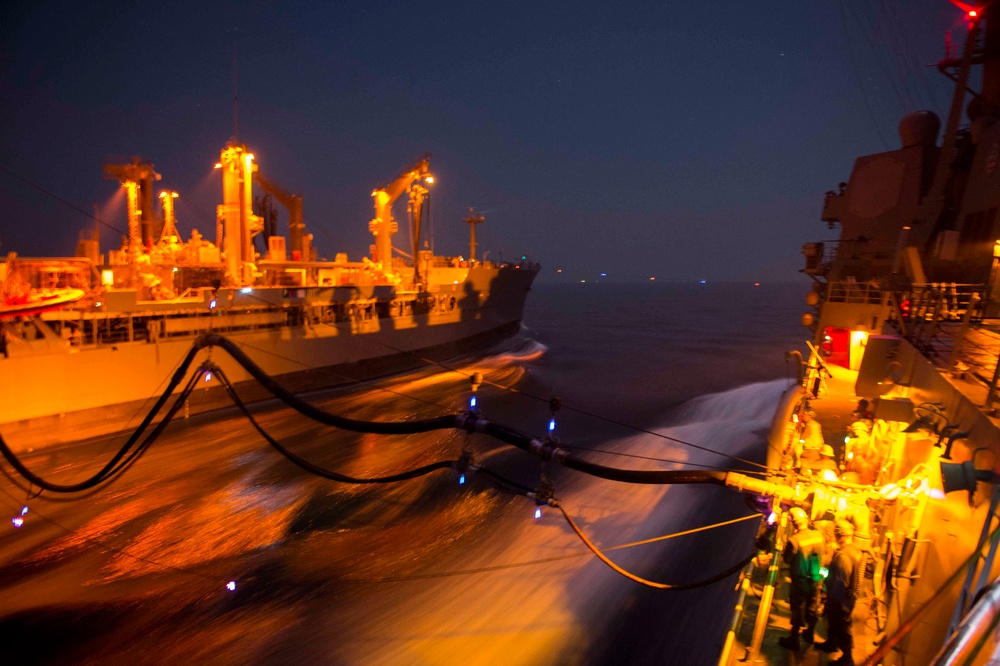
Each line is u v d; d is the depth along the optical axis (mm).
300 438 25984
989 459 5770
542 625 11664
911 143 21047
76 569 14648
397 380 40875
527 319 107750
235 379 31578
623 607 12180
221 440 25609
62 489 9211
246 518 17406
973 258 16422
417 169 47312
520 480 19812
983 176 16078
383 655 10844
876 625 8398
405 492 18922
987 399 6492
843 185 23734
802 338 72500
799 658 7703
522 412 31188
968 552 5859
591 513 16812
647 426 28250
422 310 47844
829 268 23422
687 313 123938
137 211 37469
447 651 10898
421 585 13211
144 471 21703
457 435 25781
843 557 7648
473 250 61812
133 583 13812
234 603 12758
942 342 10938
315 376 36344
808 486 8523
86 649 11250
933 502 7578
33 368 24219
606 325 93688
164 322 29562
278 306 35031
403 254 52625
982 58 19297
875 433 10664
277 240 44531
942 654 3197
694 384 41094
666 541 14969
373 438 25812
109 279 31125
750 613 8805
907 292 14523
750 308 142875
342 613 12219
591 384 41250
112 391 26953
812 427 11617
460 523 16562
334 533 16297
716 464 20594
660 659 10609
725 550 14281
